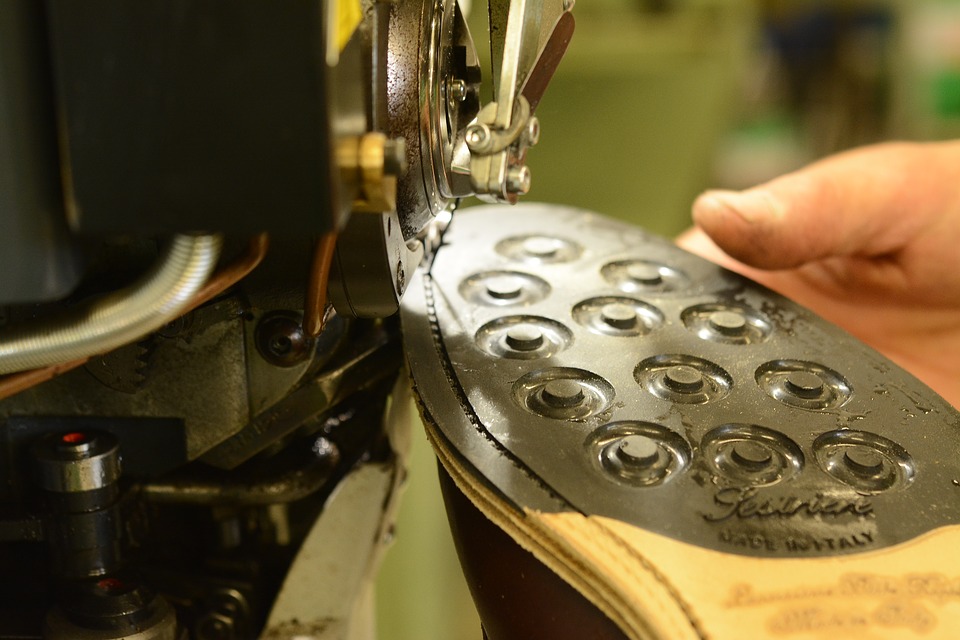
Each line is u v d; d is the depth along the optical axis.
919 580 0.35
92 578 0.45
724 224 0.67
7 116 0.27
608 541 0.36
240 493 0.49
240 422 0.47
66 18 0.27
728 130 2.01
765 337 0.53
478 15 0.89
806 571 0.35
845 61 2.00
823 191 0.70
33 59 0.27
